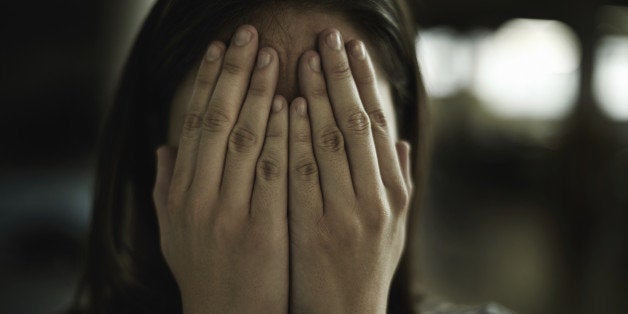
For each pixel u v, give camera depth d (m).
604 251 4.19
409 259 0.85
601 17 6.00
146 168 0.76
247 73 0.60
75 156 3.18
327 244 0.62
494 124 7.55
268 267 0.62
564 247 4.39
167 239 0.65
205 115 0.60
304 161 0.60
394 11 0.66
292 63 0.59
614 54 5.99
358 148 0.61
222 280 0.63
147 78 0.71
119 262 0.79
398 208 0.64
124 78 0.74
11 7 3.13
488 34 7.72
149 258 0.78
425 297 0.95
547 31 6.86
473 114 7.82
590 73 5.98
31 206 2.78
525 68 7.17
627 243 4.23
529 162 6.67
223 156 0.61
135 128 0.74
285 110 0.59
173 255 0.64
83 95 3.27
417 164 0.76
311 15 0.60
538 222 5.23
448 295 3.42
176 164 0.63
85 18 3.30
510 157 7.02
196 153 0.62
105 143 0.77
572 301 3.45
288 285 0.64
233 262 0.62
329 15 0.60
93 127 3.23
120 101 0.74
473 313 0.90
